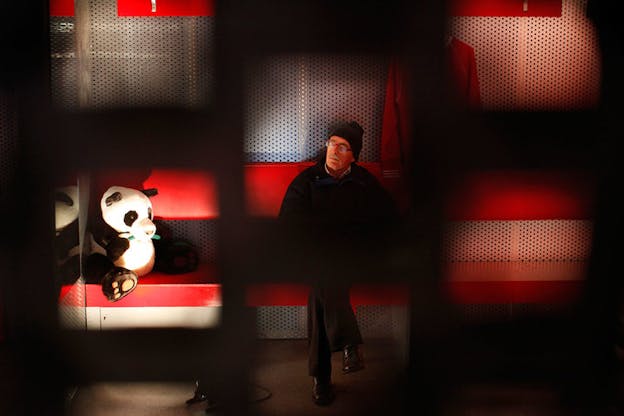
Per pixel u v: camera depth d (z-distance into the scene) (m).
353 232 3.29
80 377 3.34
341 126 3.21
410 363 3.26
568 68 3.66
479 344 3.55
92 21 3.65
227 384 3.26
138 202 3.42
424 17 3.14
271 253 3.45
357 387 3.29
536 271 3.63
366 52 3.71
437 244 3.25
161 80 3.71
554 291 3.47
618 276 3.07
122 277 3.25
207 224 3.85
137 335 3.74
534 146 3.38
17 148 2.84
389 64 3.74
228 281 3.47
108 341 3.68
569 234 3.80
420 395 3.14
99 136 3.50
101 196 3.64
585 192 3.42
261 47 3.67
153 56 3.69
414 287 3.25
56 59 3.28
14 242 2.90
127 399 3.18
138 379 3.41
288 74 3.75
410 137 3.26
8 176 2.89
